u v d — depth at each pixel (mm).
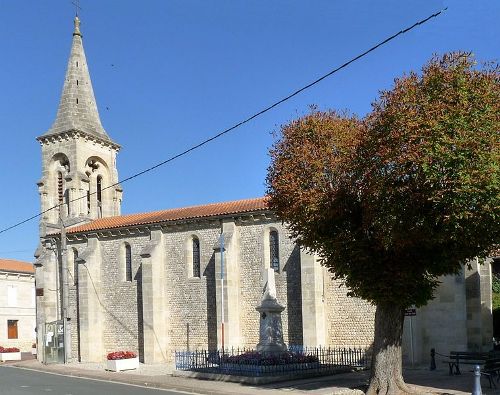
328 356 24547
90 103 42906
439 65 13914
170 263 32562
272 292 23188
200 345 30984
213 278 30922
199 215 31609
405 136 13172
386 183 13672
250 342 29500
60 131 40625
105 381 22891
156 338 31562
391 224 13781
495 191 12453
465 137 12625
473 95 13281
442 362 21750
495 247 15844
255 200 33062
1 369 30109
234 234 30266
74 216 39281
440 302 23734
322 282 27625
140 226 33375
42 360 35812
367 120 15141
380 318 16281
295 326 28109
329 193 15508
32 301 55875
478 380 13133
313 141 16359
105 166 42812
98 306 34719
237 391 17672
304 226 16328
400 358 16109
